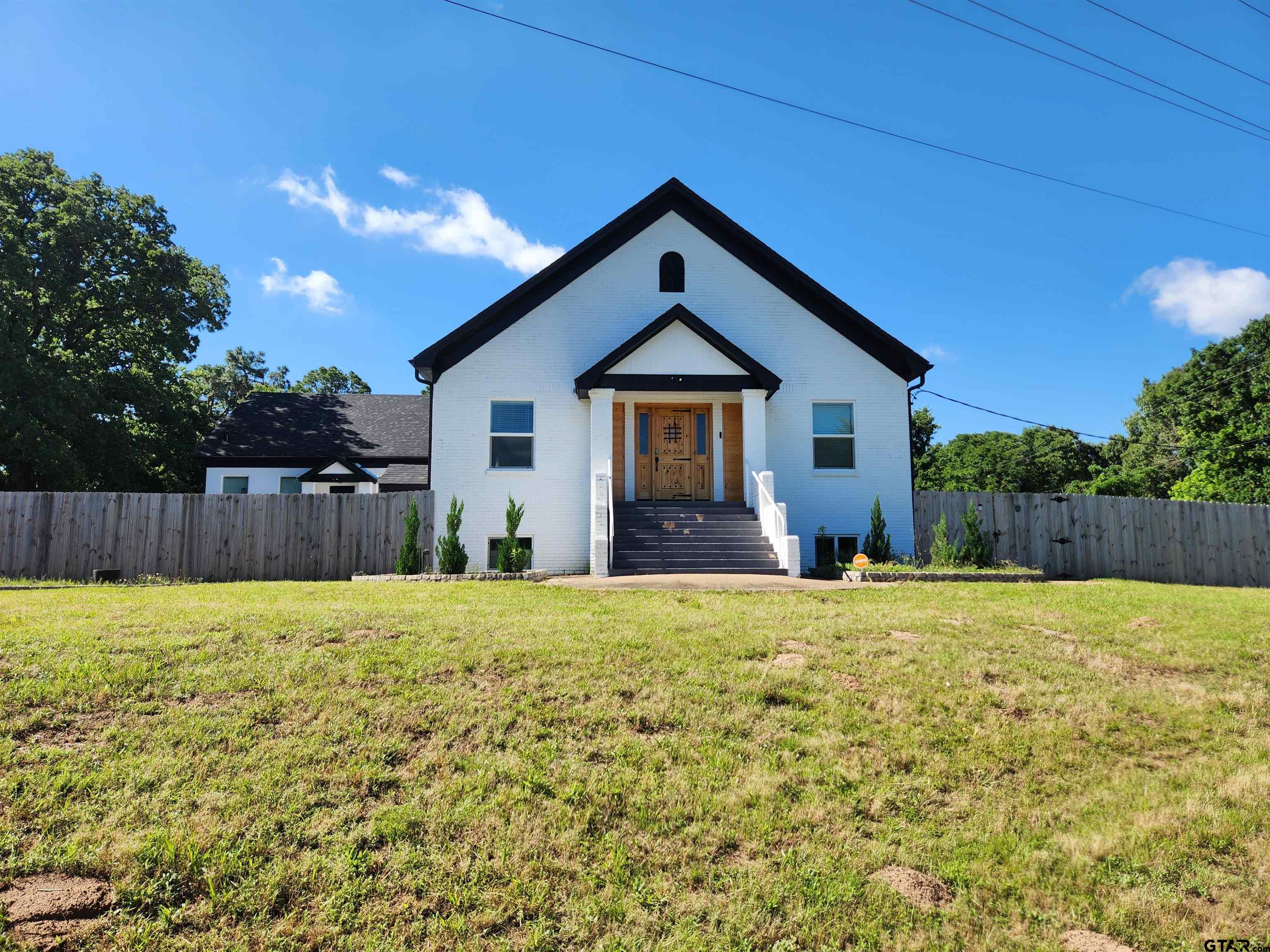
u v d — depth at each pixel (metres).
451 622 8.20
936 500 16.62
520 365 16.03
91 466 28.75
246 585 12.41
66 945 3.38
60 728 5.24
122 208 30.00
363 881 3.93
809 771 5.23
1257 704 6.87
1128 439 55.66
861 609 9.67
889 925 3.86
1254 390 37.06
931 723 6.05
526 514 15.68
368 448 26.70
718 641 7.78
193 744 5.10
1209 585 17.86
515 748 5.34
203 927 3.58
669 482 16.67
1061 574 16.86
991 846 4.56
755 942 3.67
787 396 16.55
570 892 3.96
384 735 5.38
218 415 50.62
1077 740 5.99
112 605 9.02
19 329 26.61
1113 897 4.16
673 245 16.66
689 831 4.50
